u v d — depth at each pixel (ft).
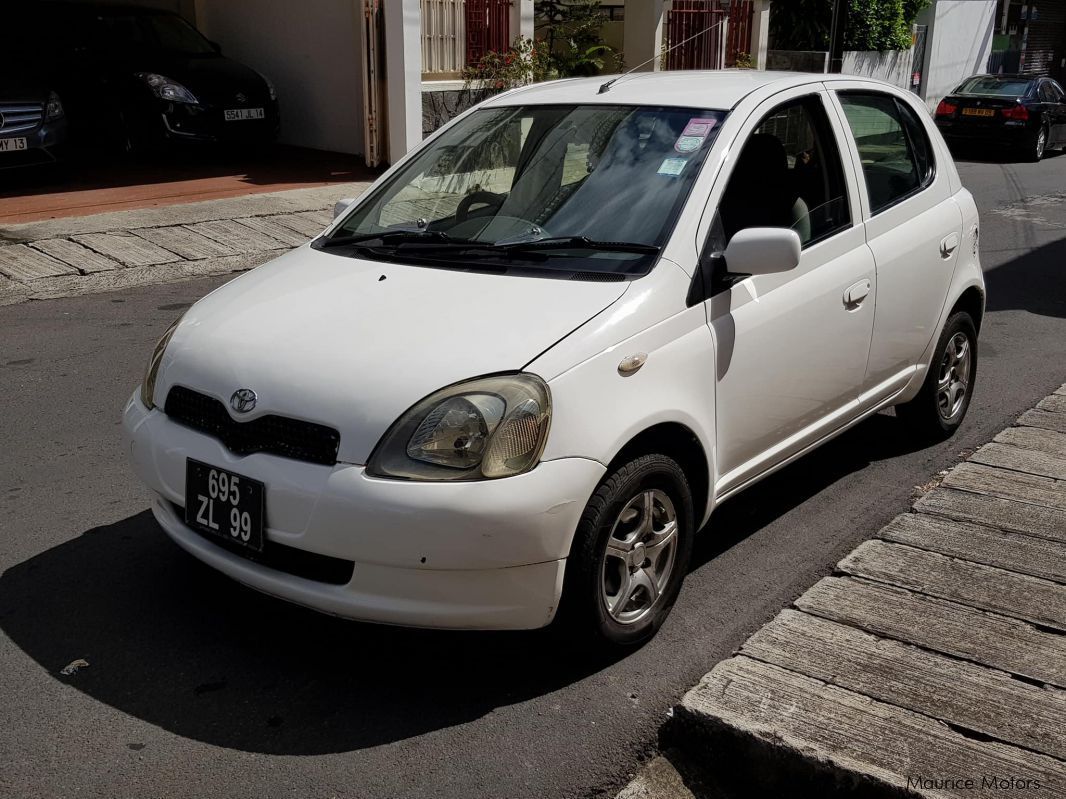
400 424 9.62
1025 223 40.19
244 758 9.52
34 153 34.06
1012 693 10.19
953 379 17.54
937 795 8.71
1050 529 13.89
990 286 30.19
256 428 10.17
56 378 19.77
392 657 11.16
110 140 41.39
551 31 53.47
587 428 9.98
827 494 15.65
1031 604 11.93
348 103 44.34
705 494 11.91
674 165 12.35
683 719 9.84
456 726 10.04
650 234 11.68
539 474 9.64
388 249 12.64
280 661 11.03
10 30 41.88
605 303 10.75
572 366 10.07
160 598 12.21
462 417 9.58
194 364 10.92
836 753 9.23
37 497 14.78
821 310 13.17
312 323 10.89
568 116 13.64
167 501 11.23
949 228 16.16
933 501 14.79
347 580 9.87
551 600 10.03
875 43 77.10
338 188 37.55
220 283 27.53
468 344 10.17
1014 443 17.16
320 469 9.71
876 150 15.17
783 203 13.16
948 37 87.04
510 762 9.57
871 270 14.16
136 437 11.19
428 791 9.16
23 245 28.30
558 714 10.27
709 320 11.54
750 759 9.53
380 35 40.81
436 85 42.42
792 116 13.61
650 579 11.25
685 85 13.88
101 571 12.79
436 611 9.68
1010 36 100.48
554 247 11.76
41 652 11.07
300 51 45.68
